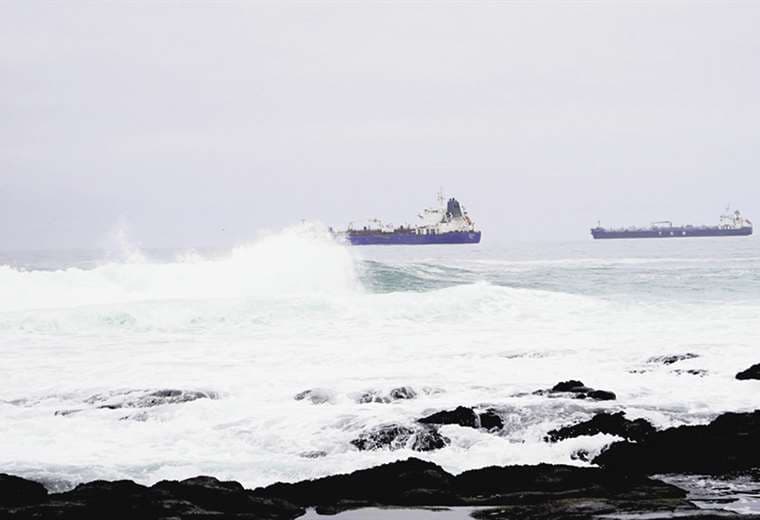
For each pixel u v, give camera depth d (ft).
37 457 64.03
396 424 70.13
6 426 73.31
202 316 139.74
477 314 147.33
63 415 77.15
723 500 56.44
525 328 133.59
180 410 78.13
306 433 70.59
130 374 97.40
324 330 132.46
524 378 92.48
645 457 64.18
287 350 113.70
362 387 85.30
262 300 147.54
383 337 125.18
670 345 112.78
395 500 55.62
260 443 68.85
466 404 76.23
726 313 147.33
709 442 65.87
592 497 55.52
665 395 82.64
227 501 53.21
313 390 83.61
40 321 133.39
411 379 92.22
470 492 56.95
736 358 102.78
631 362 101.91
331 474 61.05
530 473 59.16
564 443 66.59
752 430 67.26
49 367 102.27
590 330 130.52
